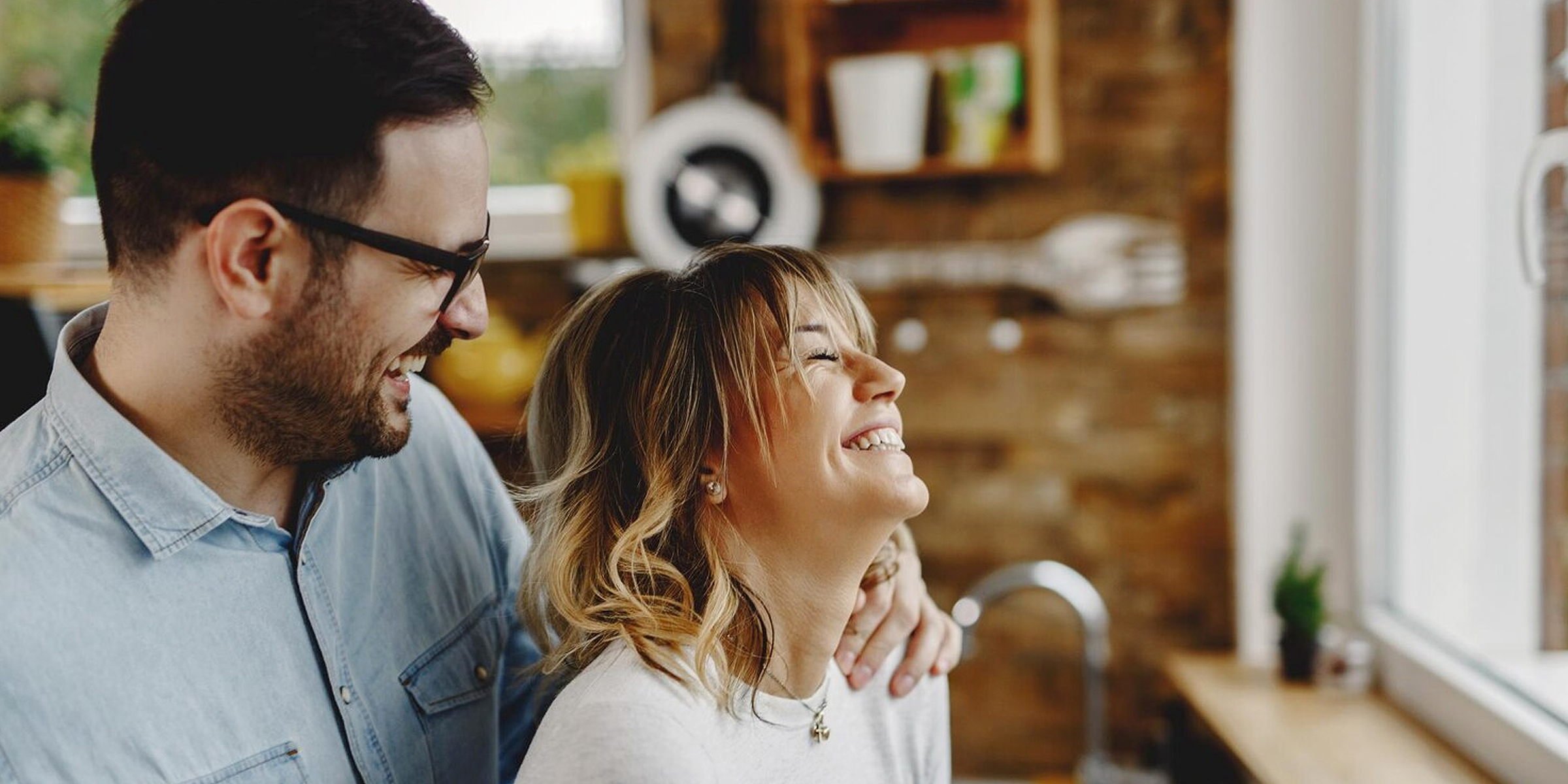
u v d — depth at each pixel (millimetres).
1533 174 1536
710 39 2531
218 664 929
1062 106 2400
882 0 2357
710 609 1027
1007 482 2488
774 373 1058
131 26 867
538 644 1168
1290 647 2074
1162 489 2434
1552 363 1501
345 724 1008
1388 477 2107
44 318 1601
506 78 2715
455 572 1167
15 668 832
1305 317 2211
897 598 1209
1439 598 1896
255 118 846
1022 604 2504
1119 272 2379
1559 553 1506
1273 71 2188
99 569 885
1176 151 2371
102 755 860
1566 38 1447
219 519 932
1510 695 1638
